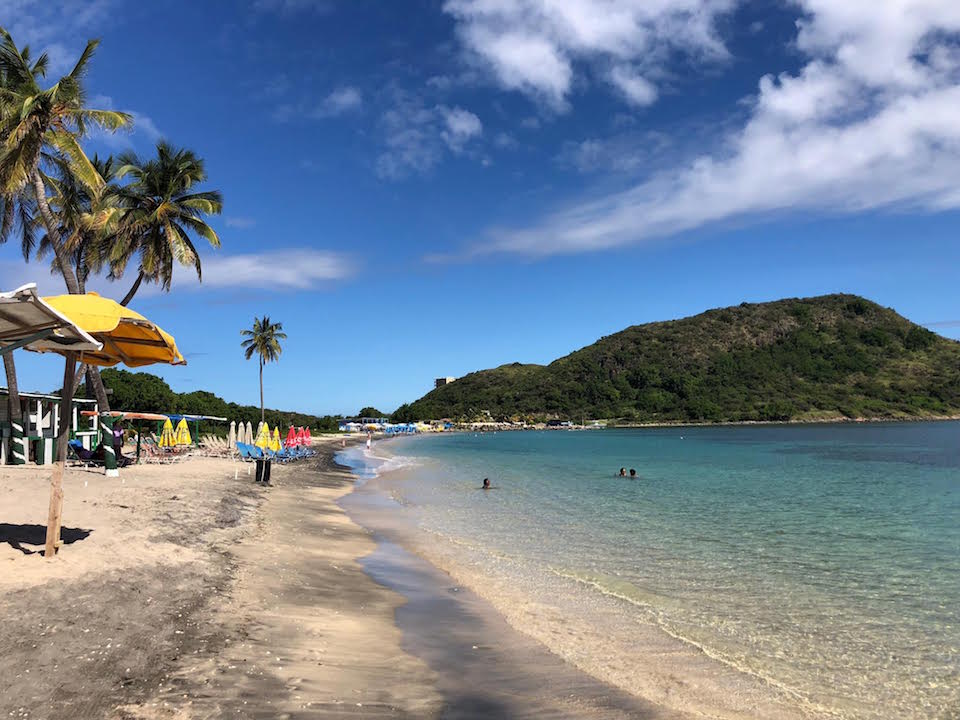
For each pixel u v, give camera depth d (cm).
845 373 16475
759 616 887
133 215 2612
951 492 2619
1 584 684
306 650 638
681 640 779
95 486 1593
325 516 1747
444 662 662
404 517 1816
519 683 616
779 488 2769
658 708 572
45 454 2011
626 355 19212
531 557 1266
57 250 2334
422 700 552
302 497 2133
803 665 701
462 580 1059
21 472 1752
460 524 1692
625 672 663
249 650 610
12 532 931
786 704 596
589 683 625
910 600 977
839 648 759
